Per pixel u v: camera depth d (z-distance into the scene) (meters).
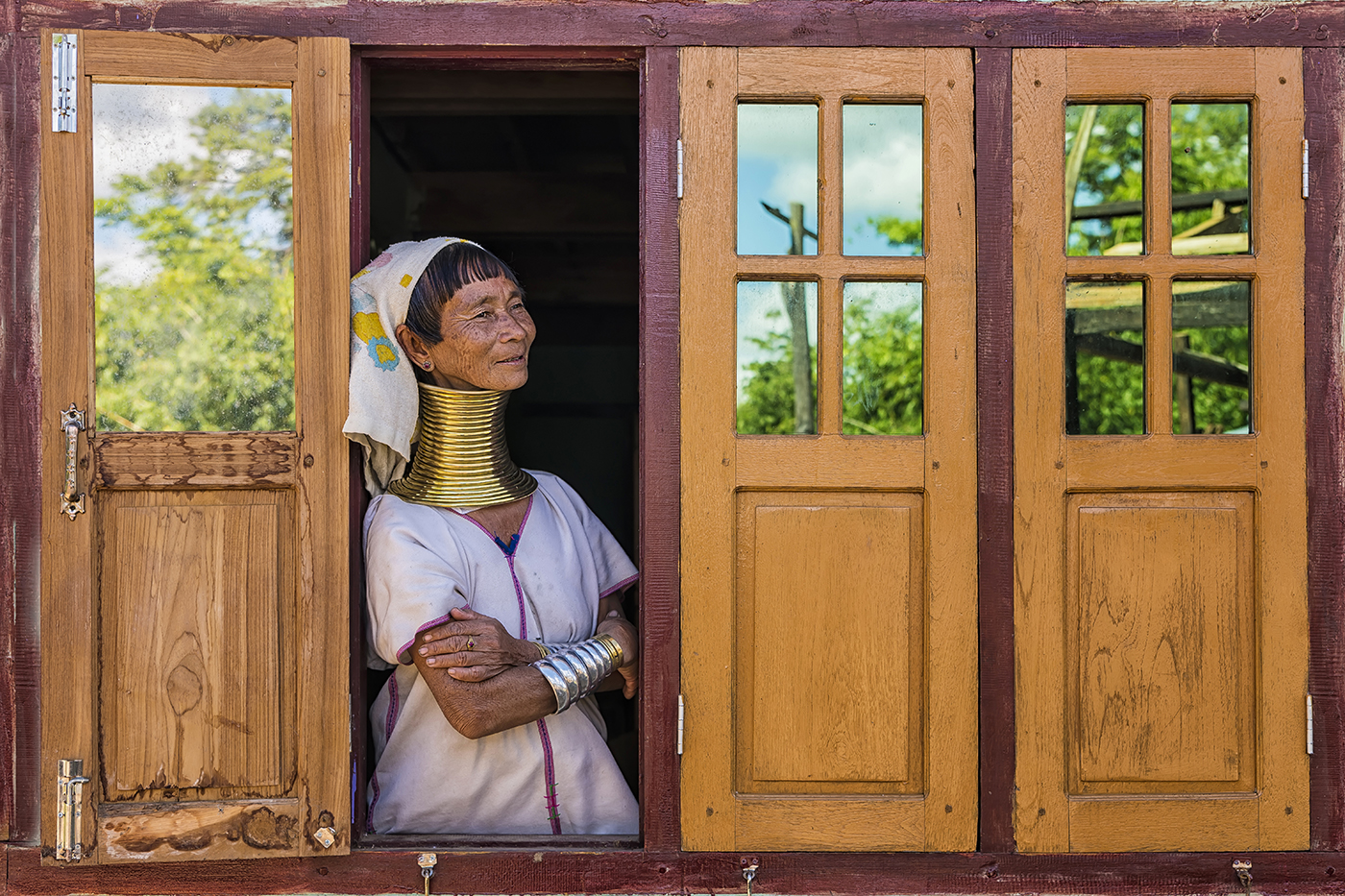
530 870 2.21
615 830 2.39
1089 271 2.23
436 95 3.33
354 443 2.26
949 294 2.22
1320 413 2.24
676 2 2.24
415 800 2.30
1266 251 2.24
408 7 2.22
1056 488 2.22
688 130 2.23
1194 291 2.41
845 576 2.22
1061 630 2.21
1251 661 2.23
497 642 2.17
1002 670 2.21
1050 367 2.22
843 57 2.23
